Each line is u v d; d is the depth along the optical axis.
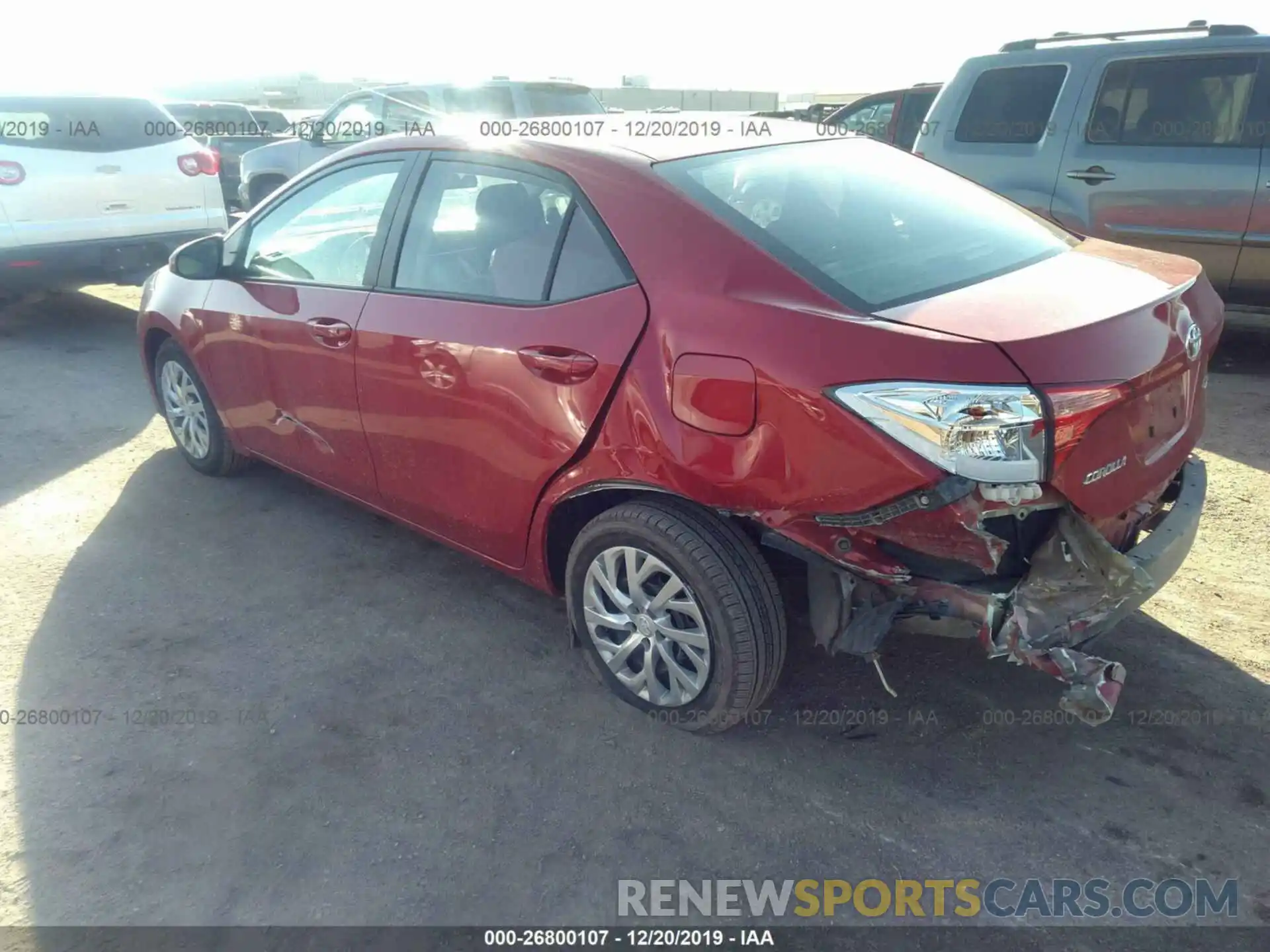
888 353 2.38
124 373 6.96
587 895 2.47
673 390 2.69
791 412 2.48
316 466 4.11
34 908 2.45
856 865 2.54
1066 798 2.73
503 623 3.69
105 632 3.64
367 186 3.72
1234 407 5.72
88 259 7.79
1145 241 6.36
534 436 3.05
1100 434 2.41
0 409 6.16
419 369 3.36
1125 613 2.51
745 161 3.20
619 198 2.95
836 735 3.02
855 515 2.46
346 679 3.35
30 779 2.88
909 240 3.01
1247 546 4.07
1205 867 2.50
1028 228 3.35
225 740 3.04
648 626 3.00
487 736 3.05
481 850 2.61
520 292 3.12
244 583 3.99
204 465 4.96
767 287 2.64
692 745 2.99
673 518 2.80
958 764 2.88
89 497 4.82
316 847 2.62
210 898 2.47
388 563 4.14
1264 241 5.93
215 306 4.34
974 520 2.32
